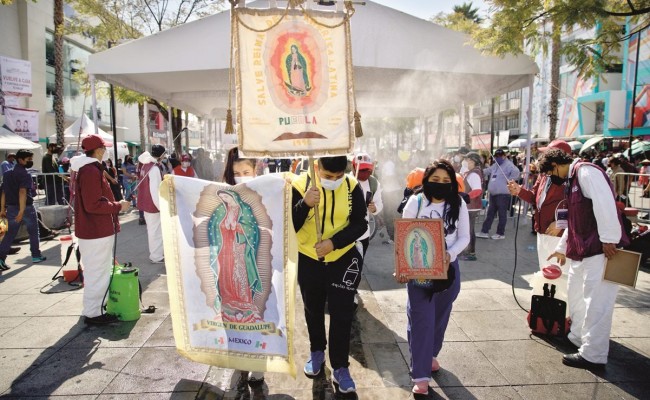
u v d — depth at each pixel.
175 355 3.64
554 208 4.33
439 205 3.11
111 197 4.34
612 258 3.27
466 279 5.77
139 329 4.15
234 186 3.06
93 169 4.11
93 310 4.25
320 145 2.84
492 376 3.32
